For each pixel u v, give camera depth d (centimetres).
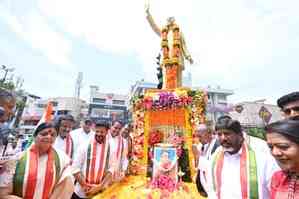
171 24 868
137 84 3028
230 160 222
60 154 266
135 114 771
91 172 417
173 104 727
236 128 216
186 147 679
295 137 140
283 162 148
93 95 4125
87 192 405
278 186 163
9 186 223
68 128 447
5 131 230
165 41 855
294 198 149
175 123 718
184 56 895
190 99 720
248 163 211
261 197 200
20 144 394
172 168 598
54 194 250
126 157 661
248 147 223
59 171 253
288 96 204
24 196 226
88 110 4056
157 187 559
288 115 203
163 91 759
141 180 630
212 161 239
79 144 472
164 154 616
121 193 519
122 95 4250
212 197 231
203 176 318
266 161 208
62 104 3428
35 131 247
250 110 1791
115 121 566
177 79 841
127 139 682
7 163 229
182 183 593
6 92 226
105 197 487
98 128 429
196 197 501
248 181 205
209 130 433
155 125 732
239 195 207
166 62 839
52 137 246
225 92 3616
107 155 442
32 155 239
